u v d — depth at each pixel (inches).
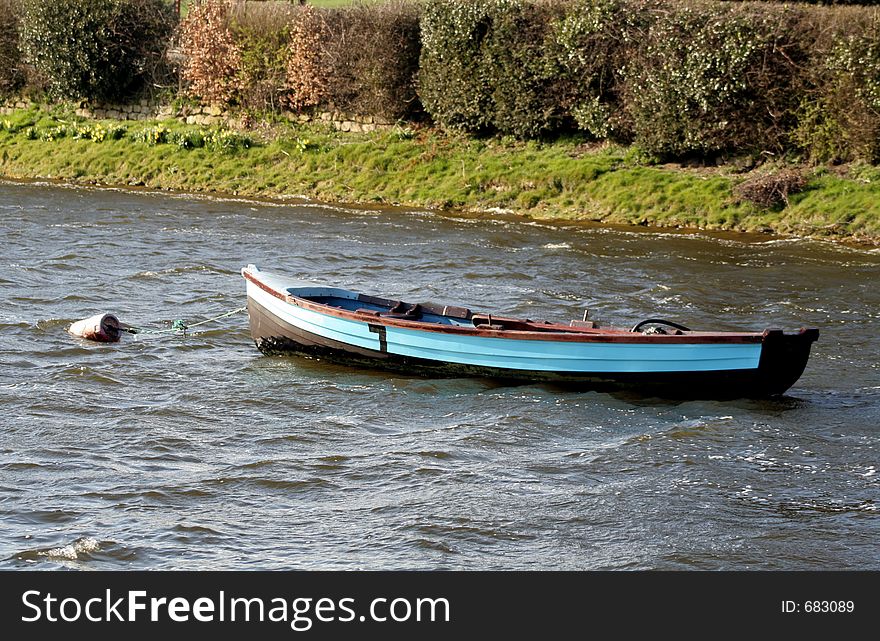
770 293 963.3
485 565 472.1
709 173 1310.3
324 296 790.5
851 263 1063.6
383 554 480.7
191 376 727.1
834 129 1255.5
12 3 1712.6
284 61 1583.4
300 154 1503.4
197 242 1152.8
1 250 1082.7
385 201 1396.4
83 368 724.7
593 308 919.0
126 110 1672.0
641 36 1343.5
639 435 619.5
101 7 1632.6
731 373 670.5
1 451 585.0
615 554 482.6
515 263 1075.3
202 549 482.0
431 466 572.4
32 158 1573.6
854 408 674.8
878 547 490.3
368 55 1524.4
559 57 1386.6
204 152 1533.0
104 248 1108.5
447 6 1449.3
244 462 577.0
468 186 1378.0
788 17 1277.1
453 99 1464.1
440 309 763.4
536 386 710.5
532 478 559.8
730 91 1277.1
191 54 1622.8
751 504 531.5
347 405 675.4
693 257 1093.1
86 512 513.3
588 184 1327.5
